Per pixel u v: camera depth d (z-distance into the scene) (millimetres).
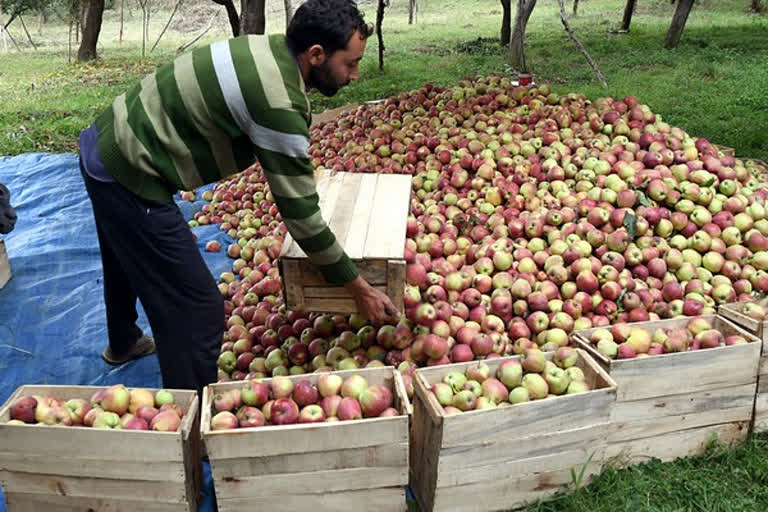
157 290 2939
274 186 2678
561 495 2900
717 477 3070
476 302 3820
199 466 2883
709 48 15445
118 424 2729
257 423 2715
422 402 2811
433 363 3424
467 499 2803
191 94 2617
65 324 4398
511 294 3922
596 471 2943
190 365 3037
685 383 3055
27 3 24984
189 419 2711
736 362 3082
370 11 33469
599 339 3311
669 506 2900
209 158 2766
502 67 14305
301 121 2604
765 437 3285
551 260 4102
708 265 4211
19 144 8914
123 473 2633
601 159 5027
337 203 3758
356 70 2746
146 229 2809
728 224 4367
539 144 5496
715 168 4734
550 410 2729
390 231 3396
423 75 13867
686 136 5406
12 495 2717
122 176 2740
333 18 2543
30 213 6246
